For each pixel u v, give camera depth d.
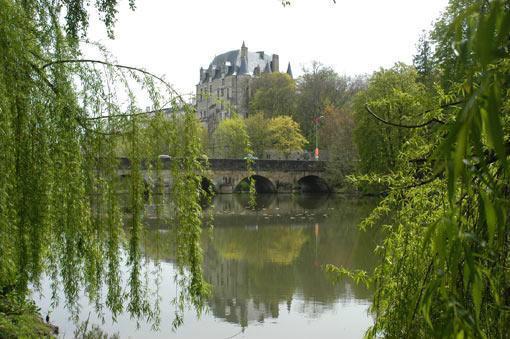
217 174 55.44
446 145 1.08
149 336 9.34
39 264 5.30
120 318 10.02
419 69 39.91
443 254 1.43
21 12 5.13
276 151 68.00
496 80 1.07
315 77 73.31
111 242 5.66
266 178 58.72
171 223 5.79
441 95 3.77
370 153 31.02
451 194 1.05
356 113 36.91
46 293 11.02
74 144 5.28
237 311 11.68
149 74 5.76
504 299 2.39
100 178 5.67
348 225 27.84
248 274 15.98
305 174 60.25
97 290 5.92
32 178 5.03
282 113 76.25
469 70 1.12
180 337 9.45
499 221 1.33
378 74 35.47
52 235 5.41
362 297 13.03
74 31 7.44
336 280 5.00
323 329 10.55
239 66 109.88
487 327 2.44
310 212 35.84
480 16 0.97
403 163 4.09
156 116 5.70
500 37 0.92
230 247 21.42
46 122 5.16
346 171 50.59
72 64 5.63
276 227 27.86
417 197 3.94
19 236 5.00
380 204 4.29
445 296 1.55
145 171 5.73
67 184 5.21
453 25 1.09
